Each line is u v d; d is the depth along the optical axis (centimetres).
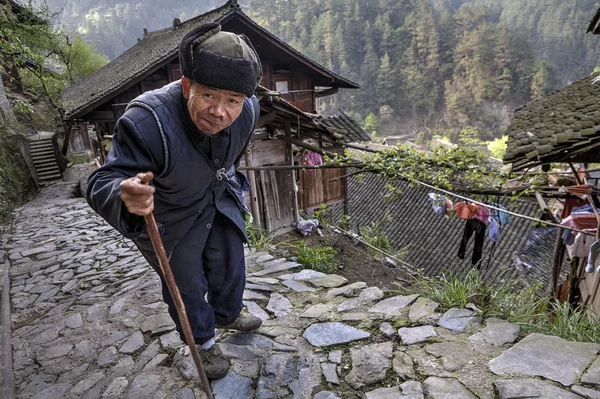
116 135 146
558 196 487
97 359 255
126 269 469
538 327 244
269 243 608
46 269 510
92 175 141
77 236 678
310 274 354
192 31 137
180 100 154
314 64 1147
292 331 250
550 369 187
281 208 884
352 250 884
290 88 1227
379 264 814
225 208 189
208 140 162
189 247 180
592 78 831
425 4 8344
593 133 426
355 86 1307
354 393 189
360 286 317
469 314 251
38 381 241
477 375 190
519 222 1248
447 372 196
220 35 139
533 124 625
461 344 218
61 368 251
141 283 393
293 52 1094
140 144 142
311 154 978
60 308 366
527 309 280
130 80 889
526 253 1165
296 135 733
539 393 171
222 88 137
